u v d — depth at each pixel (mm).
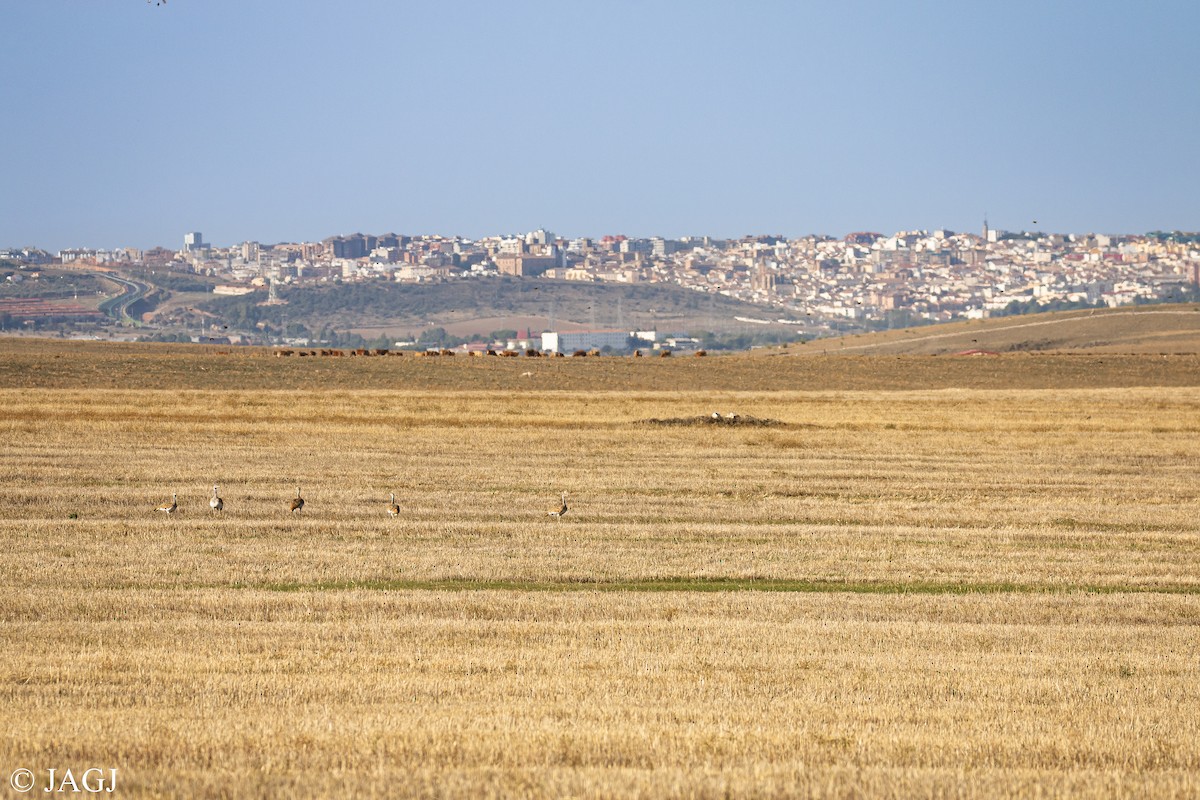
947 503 60875
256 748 21281
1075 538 51531
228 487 61625
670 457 75875
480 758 21031
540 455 75812
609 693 26453
